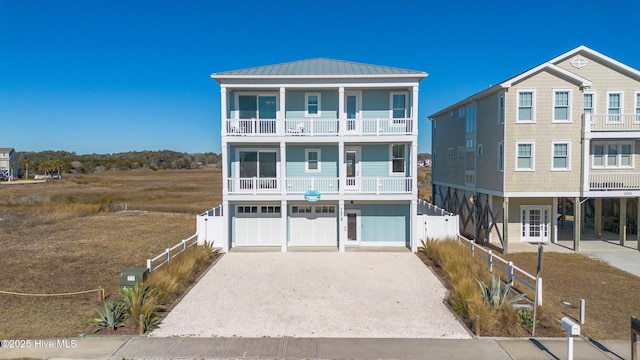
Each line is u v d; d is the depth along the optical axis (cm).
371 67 2119
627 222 2470
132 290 1080
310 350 896
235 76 1891
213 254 1852
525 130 2002
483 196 2319
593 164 2153
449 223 1988
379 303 1226
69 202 4400
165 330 1009
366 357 860
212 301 1244
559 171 2005
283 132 1938
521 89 1995
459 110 2702
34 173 11350
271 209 2114
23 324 1045
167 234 2528
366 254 1903
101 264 1739
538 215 2283
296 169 2109
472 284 1188
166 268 1422
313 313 1141
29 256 1883
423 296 1291
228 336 976
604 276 1573
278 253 1931
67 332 991
